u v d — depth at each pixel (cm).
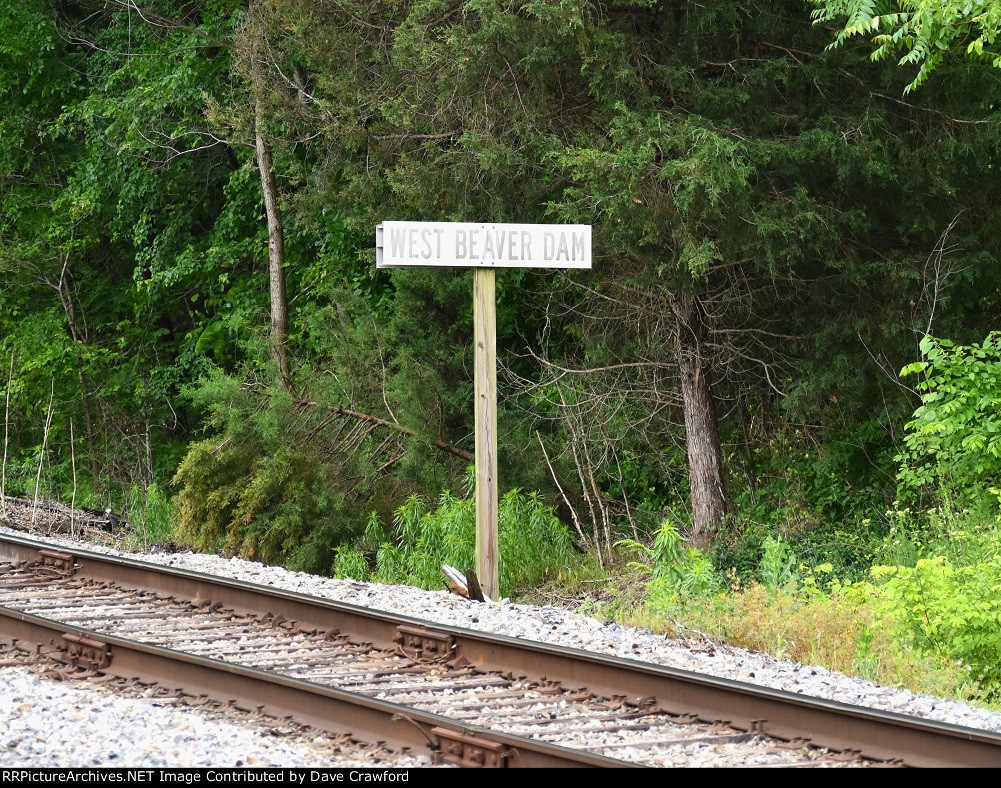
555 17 2202
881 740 970
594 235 2361
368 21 2752
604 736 1020
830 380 2422
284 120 3050
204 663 1120
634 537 2747
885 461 2570
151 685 1151
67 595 1602
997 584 1465
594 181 2197
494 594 1808
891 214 2436
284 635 1400
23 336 4534
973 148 2267
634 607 2058
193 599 1558
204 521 2959
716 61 2433
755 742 1014
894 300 2391
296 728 1027
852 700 1152
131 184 4378
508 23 2259
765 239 2205
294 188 4028
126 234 4597
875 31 2291
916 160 2300
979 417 1972
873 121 2270
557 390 2894
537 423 3045
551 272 3030
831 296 2484
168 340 4944
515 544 2497
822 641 1453
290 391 3106
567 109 2467
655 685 1119
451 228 1786
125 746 896
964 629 1462
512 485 2911
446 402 3030
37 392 4466
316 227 3291
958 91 2309
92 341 4834
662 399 2739
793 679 1223
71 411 4497
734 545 2420
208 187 4456
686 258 2195
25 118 4722
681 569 1900
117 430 4553
